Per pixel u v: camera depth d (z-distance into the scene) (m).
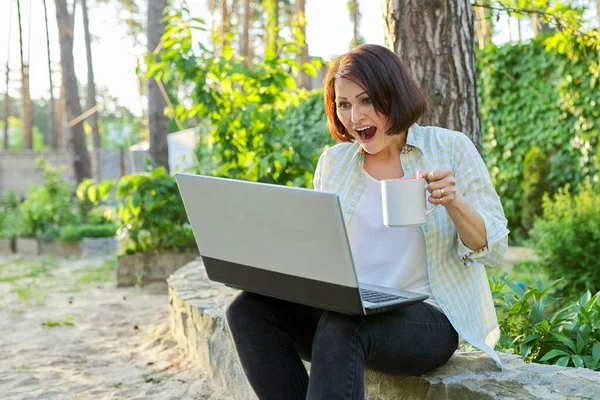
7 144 33.22
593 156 7.94
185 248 7.14
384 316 1.82
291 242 1.73
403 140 2.07
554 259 5.37
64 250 11.09
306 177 5.80
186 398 3.24
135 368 3.90
